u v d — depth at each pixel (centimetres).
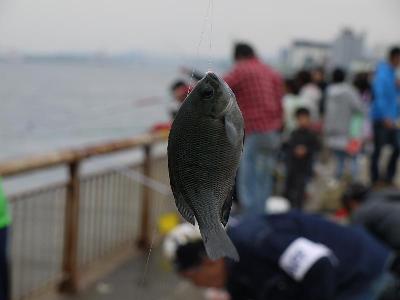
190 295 461
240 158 117
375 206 395
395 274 364
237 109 117
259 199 580
